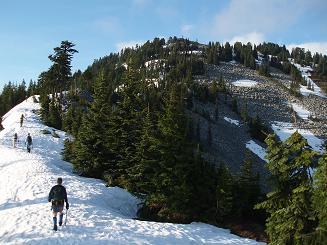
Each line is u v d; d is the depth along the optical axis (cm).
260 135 13725
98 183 3384
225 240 2112
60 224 1781
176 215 2872
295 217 1488
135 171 3161
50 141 5172
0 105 10812
